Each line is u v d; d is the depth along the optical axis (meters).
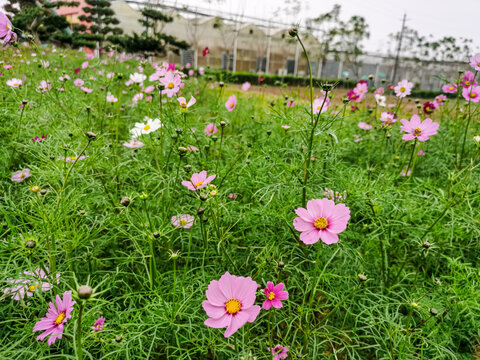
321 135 1.69
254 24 28.05
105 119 3.10
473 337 1.54
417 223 1.97
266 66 30.05
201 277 1.51
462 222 1.70
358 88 3.32
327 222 1.14
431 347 1.41
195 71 6.42
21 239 1.25
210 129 2.30
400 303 1.43
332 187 1.79
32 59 4.43
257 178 1.93
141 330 1.33
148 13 16.12
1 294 1.35
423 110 3.49
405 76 27.98
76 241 1.34
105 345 1.20
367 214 1.66
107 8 19.91
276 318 1.54
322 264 1.70
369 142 3.17
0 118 2.32
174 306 1.27
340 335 1.57
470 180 2.07
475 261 1.90
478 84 2.78
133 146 2.03
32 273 1.30
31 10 4.77
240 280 1.00
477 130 3.34
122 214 1.61
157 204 1.92
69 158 1.76
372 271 1.76
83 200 1.61
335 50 20.98
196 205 1.83
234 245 1.70
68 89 3.44
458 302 1.44
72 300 1.06
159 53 16.59
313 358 1.28
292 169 1.71
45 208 1.34
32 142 2.09
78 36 15.68
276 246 1.62
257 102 4.84
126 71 5.90
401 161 2.86
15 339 1.29
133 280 1.70
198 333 1.34
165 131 2.31
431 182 2.33
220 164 2.19
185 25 24.23
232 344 1.31
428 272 1.90
